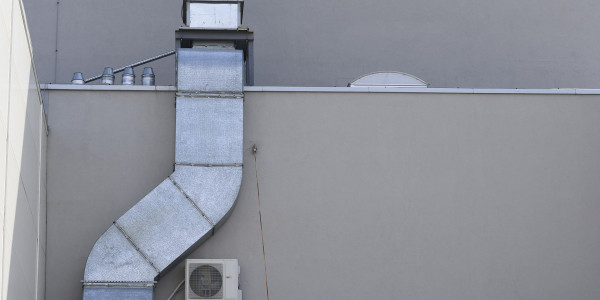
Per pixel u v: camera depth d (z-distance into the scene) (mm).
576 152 13750
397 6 18094
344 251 13102
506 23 18281
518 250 13320
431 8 18188
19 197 10219
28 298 10977
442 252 13219
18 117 10180
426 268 13141
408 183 13414
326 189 13297
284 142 13414
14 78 9844
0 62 8859
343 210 13250
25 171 10734
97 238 12820
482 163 13586
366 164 13438
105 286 12305
